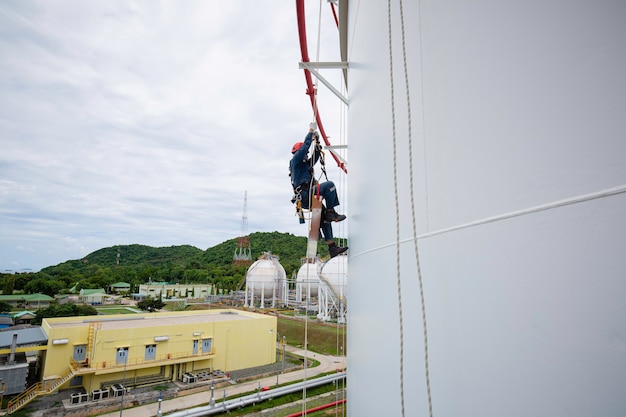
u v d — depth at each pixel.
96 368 18.53
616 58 0.95
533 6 1.20
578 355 0.98
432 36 1.70
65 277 83.44
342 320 36.06
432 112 1.67
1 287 68.94
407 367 1.74
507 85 1.27
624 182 0.91
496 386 1.22
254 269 54.19
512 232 1.21
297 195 4.58
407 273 1.80
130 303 63.91
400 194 1.92
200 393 19.34
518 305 1.17
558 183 1.07
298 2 5.15
